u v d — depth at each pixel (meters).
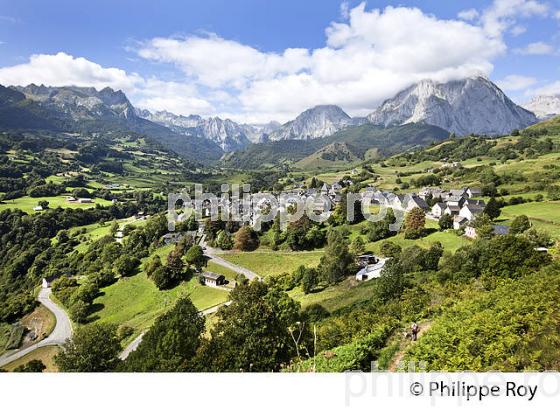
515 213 80.06
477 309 27.83
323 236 93.31
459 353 19.77
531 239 55.12
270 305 27.67
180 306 26.97
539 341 18.64
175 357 23.05
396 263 55.28
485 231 64.62
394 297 42.97
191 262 90.19
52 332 77.88
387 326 30.19
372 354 24.64
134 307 80.62
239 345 23.77
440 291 37.91
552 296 24.06
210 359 23.22
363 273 63.66
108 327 38.47
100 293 89.75
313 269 69.00
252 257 92.88
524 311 22.69
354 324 35.00
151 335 24.84
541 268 34.78
